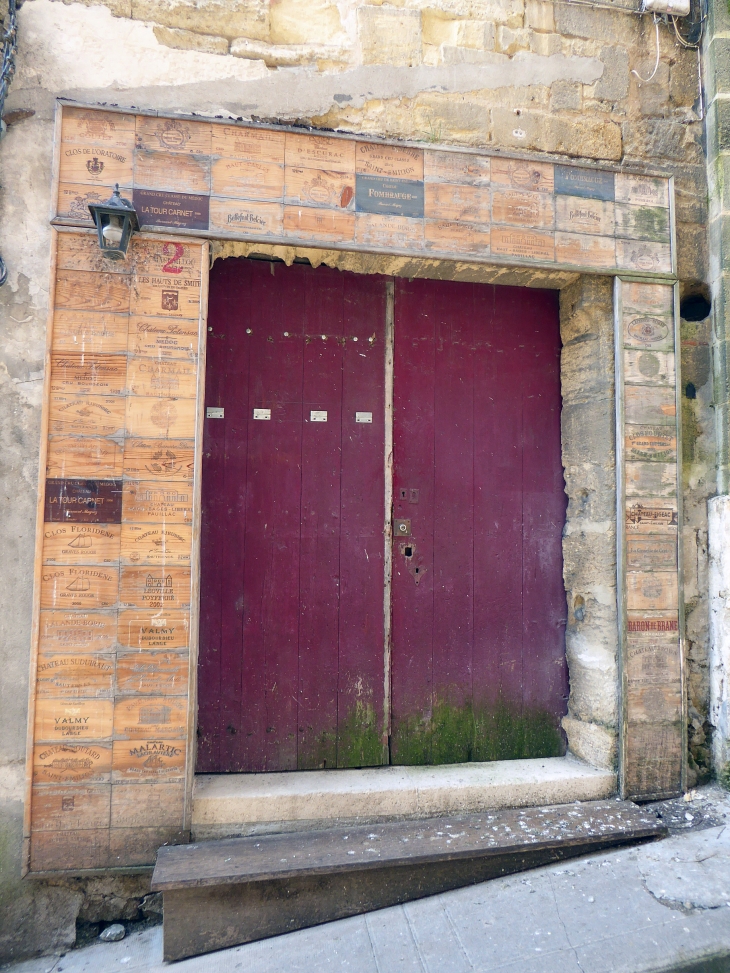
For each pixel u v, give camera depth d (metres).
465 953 2.21
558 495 3.53
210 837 2.78
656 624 3.18
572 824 2.81
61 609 2.66
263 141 2.89
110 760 2.65
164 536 2.74
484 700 3.38
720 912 2.33
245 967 2.24
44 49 2.78
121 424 2.74
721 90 3.41
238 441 3.22
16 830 2.63
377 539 3.32
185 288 2.82
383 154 3.01
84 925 2.65
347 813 2.92
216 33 2.92
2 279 2.74
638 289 3.27
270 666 3.18
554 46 3.27
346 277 3.38
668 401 3.26
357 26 3.03
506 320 3.54
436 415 3.43
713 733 3.28
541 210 3.17
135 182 2.78
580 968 2.12
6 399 2.74
